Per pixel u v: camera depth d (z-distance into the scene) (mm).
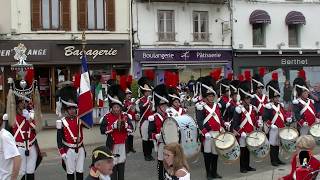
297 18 32594
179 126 10641
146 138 14438
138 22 28844
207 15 30766
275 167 12969
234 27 31438
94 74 27969
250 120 12367
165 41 29531
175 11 29797
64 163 10156
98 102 20156
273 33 32656
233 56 31422
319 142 13062
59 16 27391
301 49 33406
